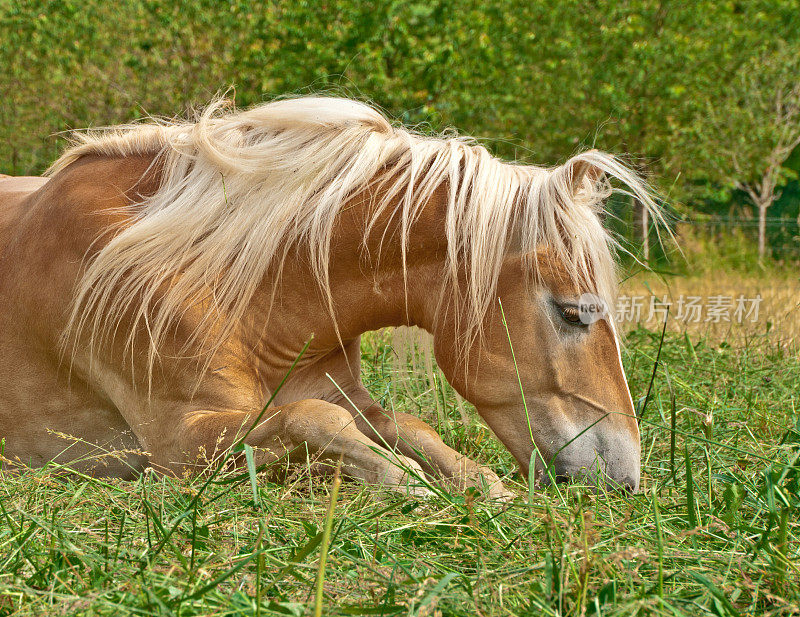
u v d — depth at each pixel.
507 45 20.14
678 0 22.17
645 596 3.04
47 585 3.12
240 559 3.31
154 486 4.21
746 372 7.70
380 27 18.36
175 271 4.80
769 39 23.77
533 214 4.60
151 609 2.87
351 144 4.91
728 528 3.58
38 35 18.42
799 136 24.64
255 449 4.44
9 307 5.21
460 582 3.12
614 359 4.60
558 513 3.82
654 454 5.50
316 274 4.83
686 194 23.14
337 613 2.86
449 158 4.83
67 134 17.62
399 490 4.15
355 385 5.54
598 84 21.50
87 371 5.04
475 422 6.11
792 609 3.03
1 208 5.77
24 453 5.33
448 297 4.76
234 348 4.80
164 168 5.09
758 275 18.47
